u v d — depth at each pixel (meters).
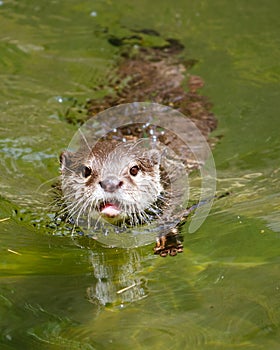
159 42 17.17
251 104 14.04
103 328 7.59
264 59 16.30
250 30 17.78
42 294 8.33
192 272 8.79
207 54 16.53
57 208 10.43
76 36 17.39
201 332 7.44
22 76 15.20
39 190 10.98
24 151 12.10
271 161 11.80
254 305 7.90
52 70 15.51
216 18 18.45
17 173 11.47
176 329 7.51
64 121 13.10
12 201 10.68
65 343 7.33
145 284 8.57
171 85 14.59
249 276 8.55
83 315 7.88
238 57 16.41
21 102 13.98
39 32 17.56
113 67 15.66
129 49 16.72
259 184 11.05
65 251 9.52
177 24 18.17
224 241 9.48
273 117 13.46
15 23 18.00
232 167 11.66
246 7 19.00
